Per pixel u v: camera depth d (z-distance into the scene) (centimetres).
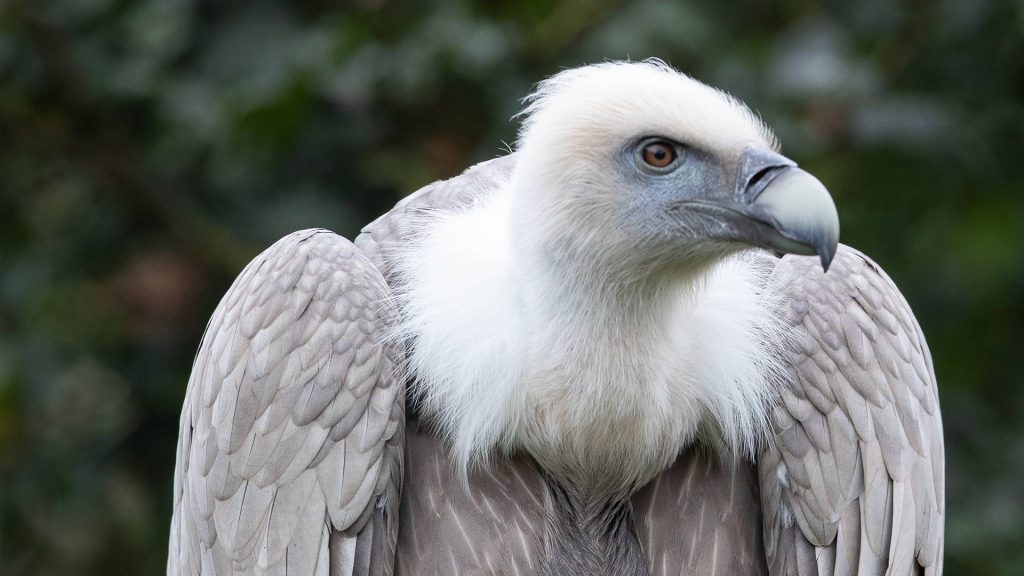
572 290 912
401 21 1478
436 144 1455
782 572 936
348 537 902
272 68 1480
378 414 914
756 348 945
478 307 927
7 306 1533
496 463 941
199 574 941
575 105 923
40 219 1574
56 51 1526
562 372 914
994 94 1556
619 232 911
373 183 1480
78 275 1539
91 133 1542
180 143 1472
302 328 929
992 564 1508
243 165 1491
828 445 933
